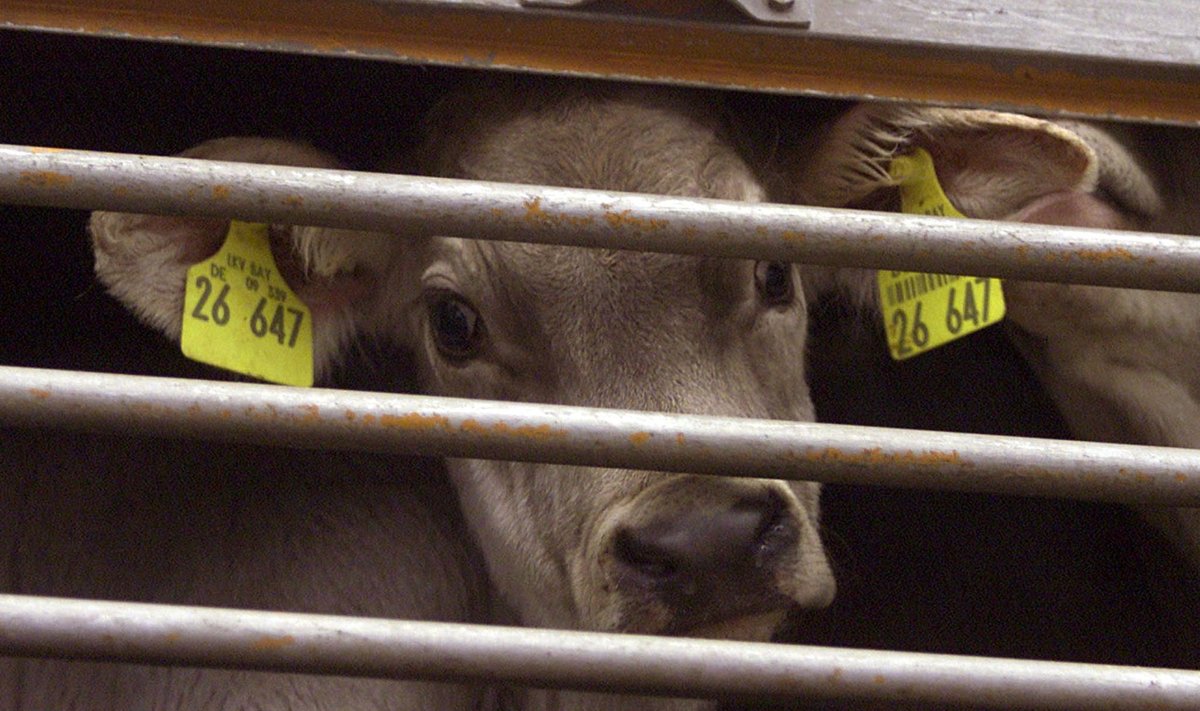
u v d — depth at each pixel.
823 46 2.72
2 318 4.44
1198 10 2.83
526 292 3.39
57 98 4.73
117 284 3.42
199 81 4.71
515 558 3.82
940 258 2.30
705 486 2.98
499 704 4.11
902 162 3.72
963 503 4.80
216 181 2.20
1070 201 3.60
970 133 3.50
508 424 2.17
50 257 4.52
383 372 4.31
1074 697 2.12
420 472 4.26
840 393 4.72
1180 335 3.83
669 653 2.08
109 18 2.64
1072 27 2.78
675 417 2.20
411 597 4.00
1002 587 4.70
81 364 4.38
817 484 3.76
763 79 2.76
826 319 4.45
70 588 3.94
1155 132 3.98
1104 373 3.87
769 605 2.98
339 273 4.05
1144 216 3.74
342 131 4.62
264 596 3.86
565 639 2.08
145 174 2.18
